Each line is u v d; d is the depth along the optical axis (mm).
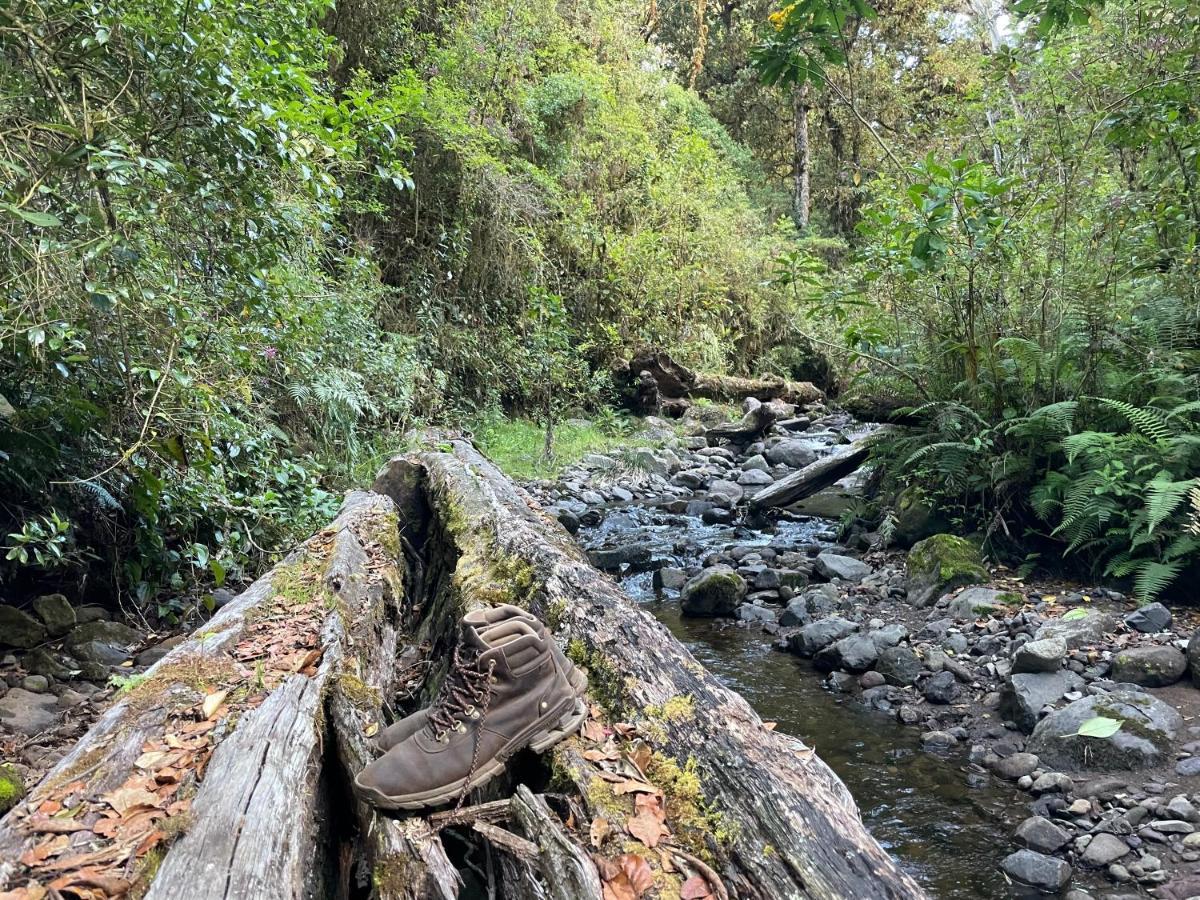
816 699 3998
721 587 5250
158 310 3543
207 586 4480
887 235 5816
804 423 12109
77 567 4039
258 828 1504
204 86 3250
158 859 1426
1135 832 2762
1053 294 5359
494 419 10531
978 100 6582
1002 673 3980
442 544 3992
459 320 10438
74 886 1330
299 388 6012
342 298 7020
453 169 10203
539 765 1896
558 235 12172
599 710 2039
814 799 1622
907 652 4188
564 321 11617
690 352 13875
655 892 1423
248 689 2123
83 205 3211
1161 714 3312
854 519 6707
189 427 3990
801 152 21328
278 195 4617
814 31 4816
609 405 12469
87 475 3844
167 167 3072
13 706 3174
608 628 2334
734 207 17188
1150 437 4598
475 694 1821
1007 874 2635
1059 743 3273
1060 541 5055
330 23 9609
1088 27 5566
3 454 3381
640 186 14219
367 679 2592
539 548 2998
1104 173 5723
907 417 6273
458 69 10789
